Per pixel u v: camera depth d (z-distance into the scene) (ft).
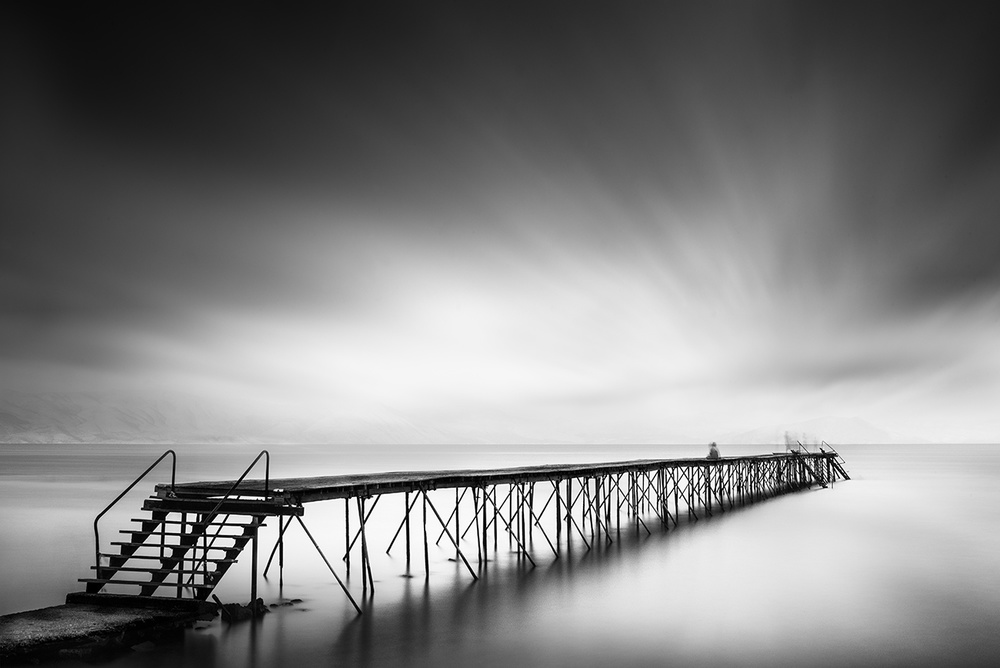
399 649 48.88
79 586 73.36
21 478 261.85
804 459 254.47
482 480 81.46
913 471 357.20
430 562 85.71
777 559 87.86
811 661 47.65
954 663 47.39
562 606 62.28
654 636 53.06
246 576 76.23
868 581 74.54
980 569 82.02
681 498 188.55
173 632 50.90
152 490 200.95
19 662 41.96
